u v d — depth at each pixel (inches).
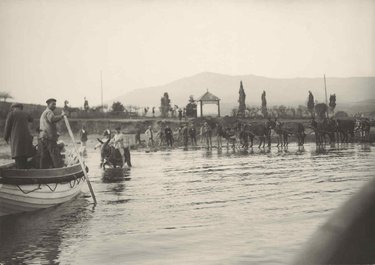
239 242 278.4
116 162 748.6
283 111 1685.5
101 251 272.1
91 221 356.8
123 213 383.2
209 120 1508.4
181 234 307.6
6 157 1017.5
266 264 232.7
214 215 361.4
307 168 650.8
